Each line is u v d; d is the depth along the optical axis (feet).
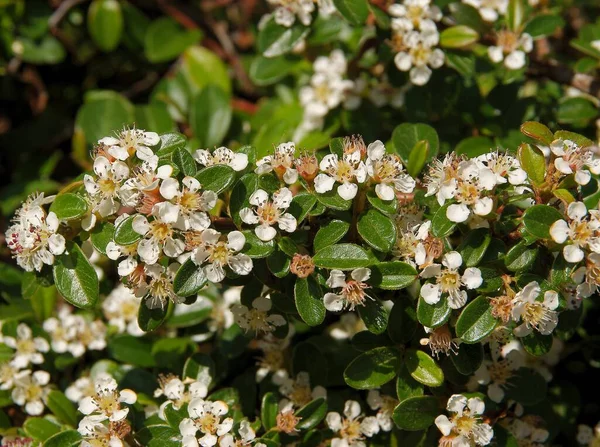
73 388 1.05
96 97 1.23
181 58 1.31
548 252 0.89
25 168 1.28
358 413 0.98
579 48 1.09
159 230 0.86
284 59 1.16
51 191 1.23
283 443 0.96
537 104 1.09
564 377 1.08
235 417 0.98
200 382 0.99
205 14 1.33
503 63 1.07
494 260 0.89
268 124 1.17
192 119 1.20
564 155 0.89
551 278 0.87
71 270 0.89
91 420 0.92
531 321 0.87
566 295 0.91
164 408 0.95
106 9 1.28
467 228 0.92
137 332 1.07
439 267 0.88
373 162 0.89
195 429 0.92
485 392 0.98
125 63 1.33
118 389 1.04
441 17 1.06
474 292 0.89
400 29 1.05
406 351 0.93
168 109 1.26
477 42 1.07
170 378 1.02
